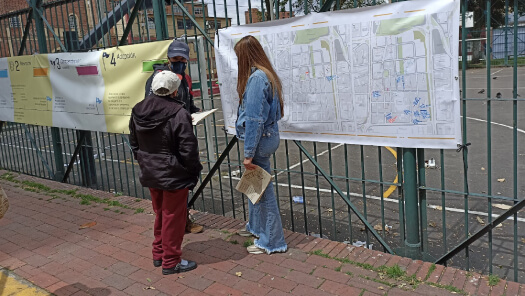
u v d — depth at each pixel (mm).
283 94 4016
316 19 3699
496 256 3996
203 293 3381
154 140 3436
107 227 4883
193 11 4637
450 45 3119
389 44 3363
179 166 3443
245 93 3510
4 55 7383
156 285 3545
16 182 7086
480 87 16453
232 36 4301
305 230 4410
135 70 5059
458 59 3146
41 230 4918
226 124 4625
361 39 3490
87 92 5730
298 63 3879
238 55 3578
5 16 7020
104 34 6062
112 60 5277
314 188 6543
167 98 3455
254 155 3639
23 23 6902
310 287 3365
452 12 3072
